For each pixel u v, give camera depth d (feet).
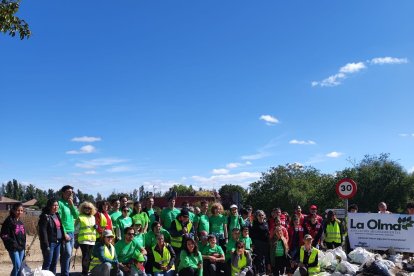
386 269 37.04
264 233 40.57
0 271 47.55
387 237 45.55
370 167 158.40
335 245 47.44
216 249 38.58
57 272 39.73
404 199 150.20
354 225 47.50
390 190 151.43
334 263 40.42
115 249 35.17
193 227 40.93
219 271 38.14
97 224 37.19
